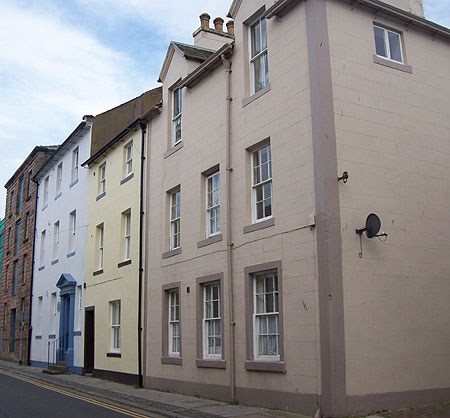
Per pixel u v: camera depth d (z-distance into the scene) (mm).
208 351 13867
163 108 17391
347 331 10078
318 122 10773
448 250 11953
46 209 28594
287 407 10648
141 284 17375
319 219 10438
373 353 10297
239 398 12156
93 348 21328
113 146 20734
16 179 35531
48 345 25219
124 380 17750
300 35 11594
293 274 10914
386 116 11711
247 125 12992
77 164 25000
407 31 12734
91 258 21734
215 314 13734
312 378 10117
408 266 11219
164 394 14570
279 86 12039
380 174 11289
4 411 11711
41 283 27844
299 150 11203
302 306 10570
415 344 10906
